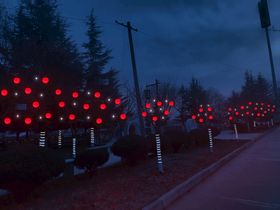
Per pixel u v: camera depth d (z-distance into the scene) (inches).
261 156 569.3
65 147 940.0
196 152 643.5
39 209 240.2
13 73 736.3
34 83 455.5
